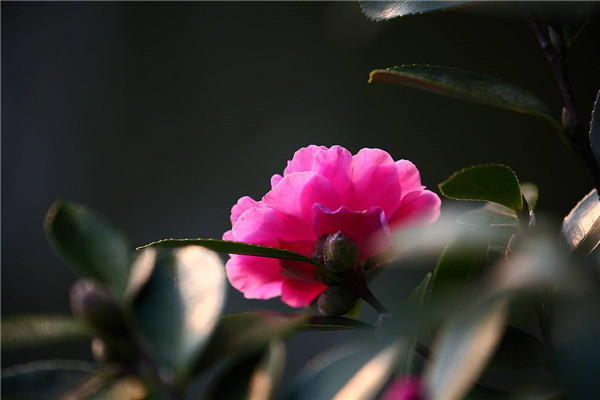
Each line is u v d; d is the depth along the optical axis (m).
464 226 0.55
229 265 0.60
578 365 0.51
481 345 0.47
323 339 1.59
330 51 2.07
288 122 2.06
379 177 0.58
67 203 0.53
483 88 0.54
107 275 0.52
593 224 0.55
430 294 0.54
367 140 2.01
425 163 1.97
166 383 0.51
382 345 0.52
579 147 0.55
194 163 2.08
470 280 0.54
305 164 0.59
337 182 0.58
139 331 0.51
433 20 2.04
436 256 0.57
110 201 2.07
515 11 0.57
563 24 0.56
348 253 0.57
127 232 2.05
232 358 0.52
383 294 0.58
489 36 2.02
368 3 0.56
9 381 0.51
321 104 2.05
